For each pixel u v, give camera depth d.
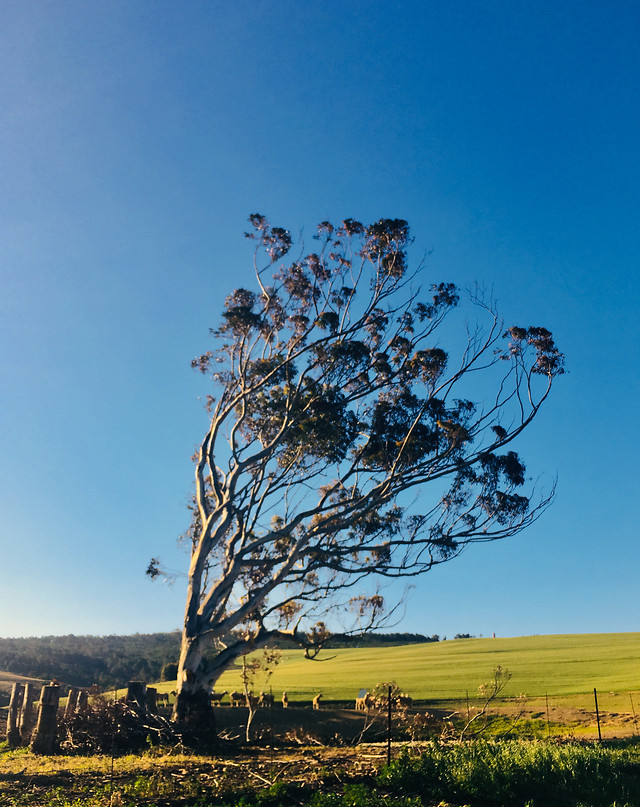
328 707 40.41
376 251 35.31
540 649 79.50
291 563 32.12
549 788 14.11
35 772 16.44
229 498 32.22
